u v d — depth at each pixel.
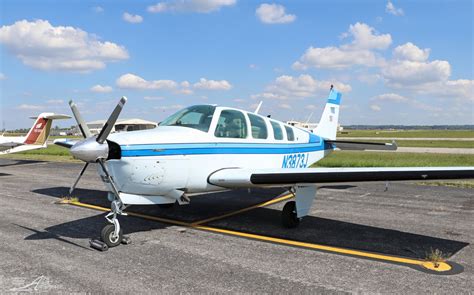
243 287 3.48
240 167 6.10
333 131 10.28
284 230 5.57
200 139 5.49
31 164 17.50
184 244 4.87
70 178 12.13
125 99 4.42
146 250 4.62
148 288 3.46
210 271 3.89
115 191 4.79
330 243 4.89
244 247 4.73
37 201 8.09
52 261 4.20
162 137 5.10
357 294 3.33
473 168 4.61
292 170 5.32
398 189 9.54
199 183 5.57
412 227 5.68
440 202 7.73
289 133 7.44
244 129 6.26
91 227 5.80
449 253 4.46
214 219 6.32
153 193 5.19
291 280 3.65
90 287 3.48
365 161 16.58
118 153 4.74
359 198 8.22
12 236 5.27
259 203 7.79
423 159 17.84
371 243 4.88
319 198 8.23
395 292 3.37
